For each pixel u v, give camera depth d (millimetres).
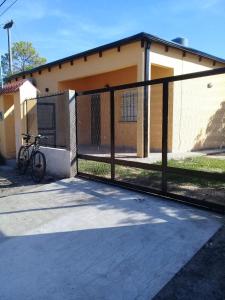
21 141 8727
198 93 10711
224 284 2605
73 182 6250
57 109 10078
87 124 12938
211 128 11320
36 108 9000
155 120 10328
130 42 8828
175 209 4324
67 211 4527
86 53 10336
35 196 5445
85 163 7828
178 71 9867
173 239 3393
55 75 12312
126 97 11156
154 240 3398
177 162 7863
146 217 4059
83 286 2648
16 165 9039
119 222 3951
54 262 3070
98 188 5680
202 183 5656
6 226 4098
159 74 10180
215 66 11406
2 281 2781
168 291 2533
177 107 10008
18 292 2607
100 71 10133
